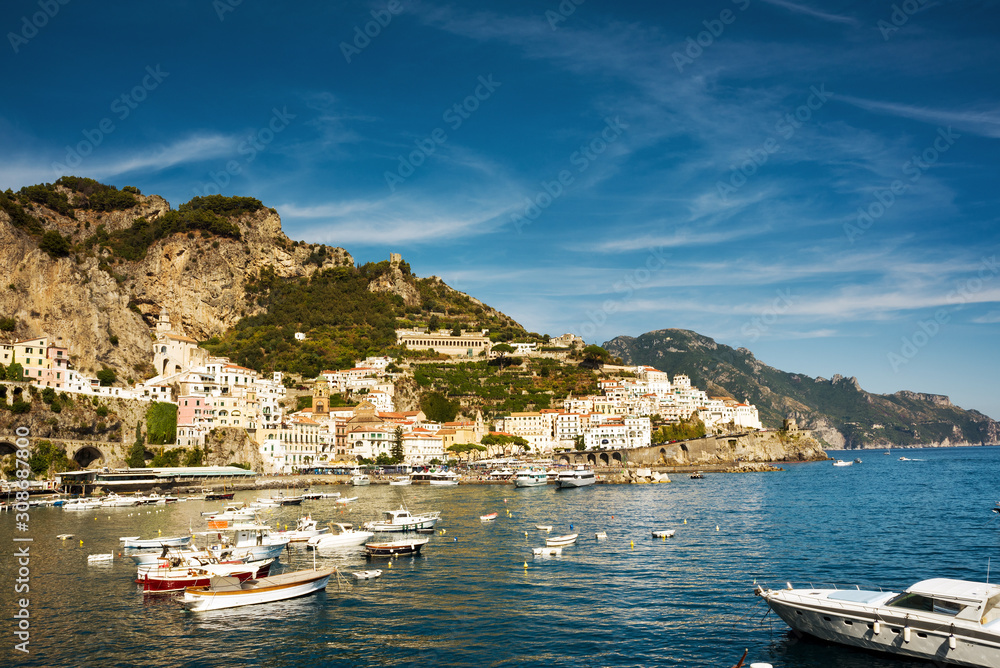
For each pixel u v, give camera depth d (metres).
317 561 87.19
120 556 90.81
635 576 76.44
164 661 52.56
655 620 60.06
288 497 163.62
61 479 177.00
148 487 188.38
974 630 45.22
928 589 49.09
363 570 80.38
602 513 134.38
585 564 83.19
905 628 47.97
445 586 73.19
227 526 109.50
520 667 50.38
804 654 51.03
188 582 71.81
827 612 51.56
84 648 55.31
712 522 118.75
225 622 61.44
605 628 58.25
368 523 109.44
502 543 99.19
